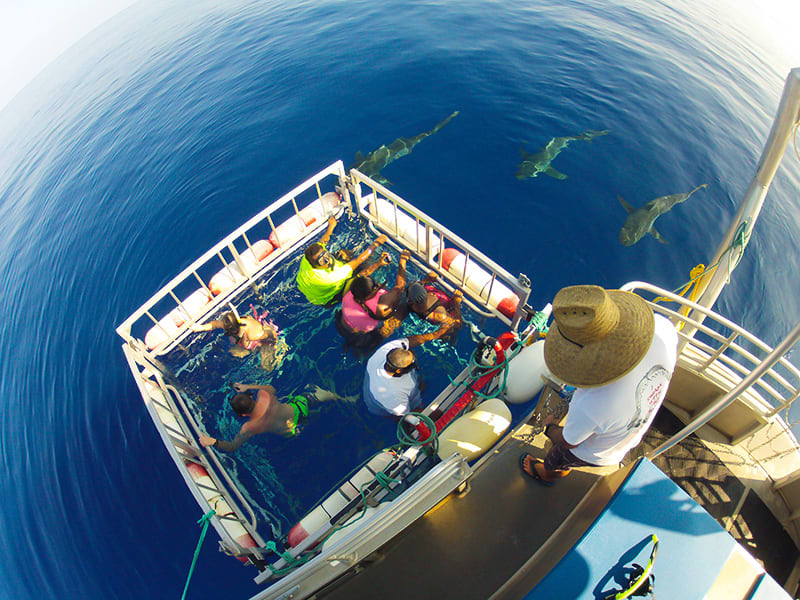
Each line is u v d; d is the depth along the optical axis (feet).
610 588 6.66
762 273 21.42
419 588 9.45
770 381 17.98
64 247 27.50
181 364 18.35
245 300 19.84
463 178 25.88
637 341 6.23
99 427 19.04
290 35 41.27
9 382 21.86
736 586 6.61
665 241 22.06
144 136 34.12
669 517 7.01
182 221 26.55
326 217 21.36
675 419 11.87
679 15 41.09
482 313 17.98
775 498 10.46
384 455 14.02
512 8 40.91
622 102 30.32
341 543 8.10
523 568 8.79
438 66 34.45
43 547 16.40
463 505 10.70
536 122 29.14
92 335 22.66
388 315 15.99
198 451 15.66
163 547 15.79
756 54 37.24
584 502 9.44
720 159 26.53
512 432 12.26
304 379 17.49
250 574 14.87
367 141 29.32
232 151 30.14
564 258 21.72
